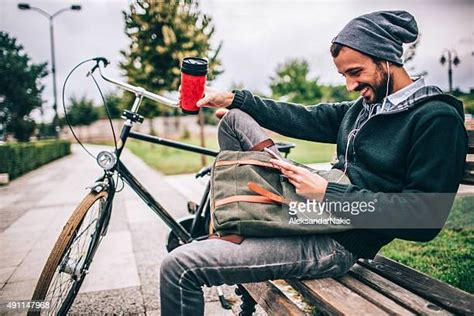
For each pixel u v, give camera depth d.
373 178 1.52
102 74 2.10
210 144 23.98
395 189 1.48
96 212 1.96
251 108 1.96
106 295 2.63
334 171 1.64
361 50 1.46
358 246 1.51
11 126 26.31
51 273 1.64
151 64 8.28
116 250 3.61
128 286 2.78
